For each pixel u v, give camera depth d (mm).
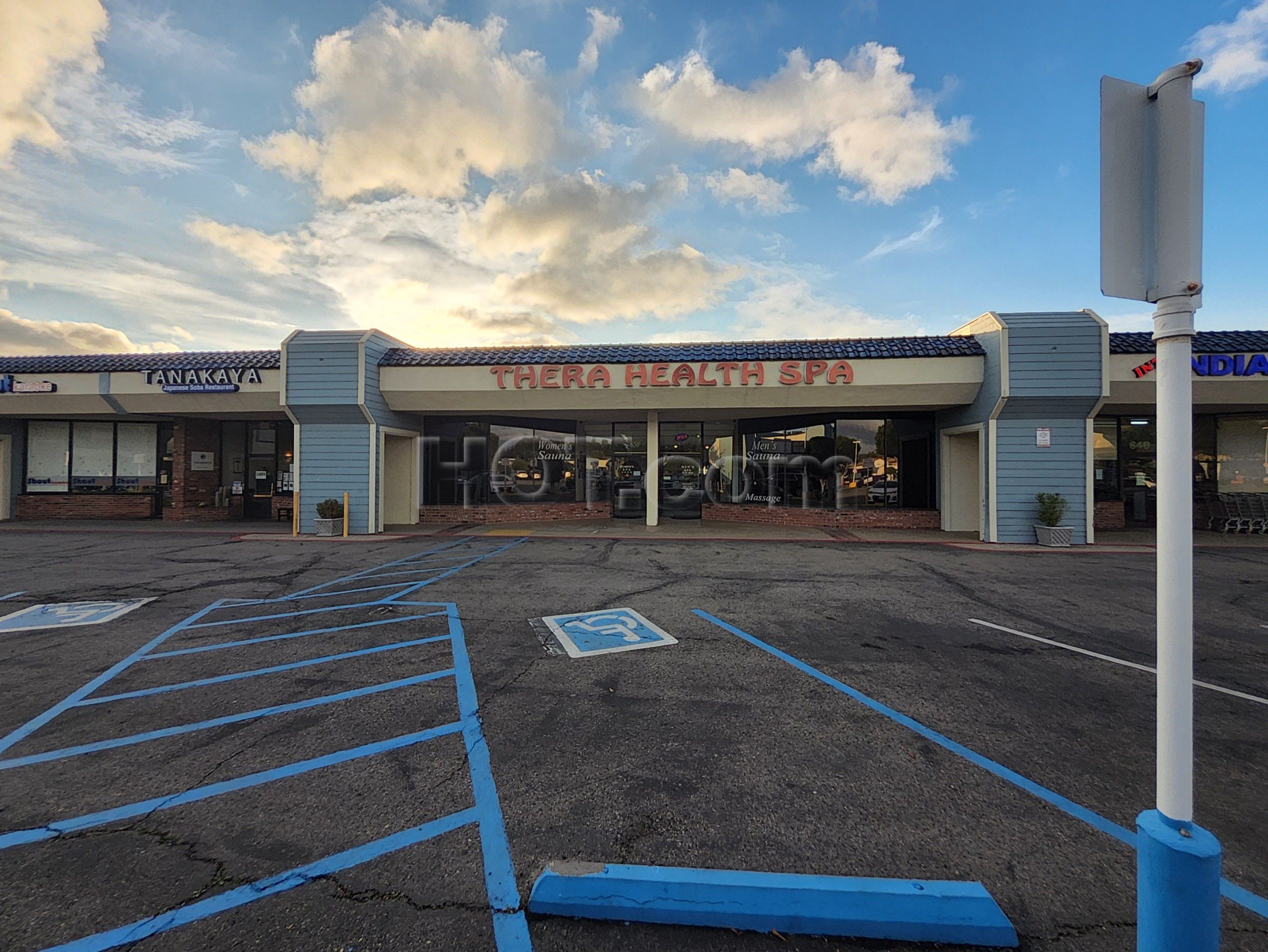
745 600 7582
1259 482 15539
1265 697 4547
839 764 3451
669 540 13500
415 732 3844
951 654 5469
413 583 8633
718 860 2578
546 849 2664
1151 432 16859
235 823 2850
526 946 2113
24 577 9016
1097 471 16984
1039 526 12516
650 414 15969
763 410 15695
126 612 6910
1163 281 1796
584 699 4395
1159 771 1759
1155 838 1696
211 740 3727
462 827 2828
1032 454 12742
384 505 16484
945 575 9320
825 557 11141
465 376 14312
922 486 15547
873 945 2158
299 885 2420
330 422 14258
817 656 5391
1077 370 12289
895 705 4301
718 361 13766
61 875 2471
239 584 8508
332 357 13938
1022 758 3527
